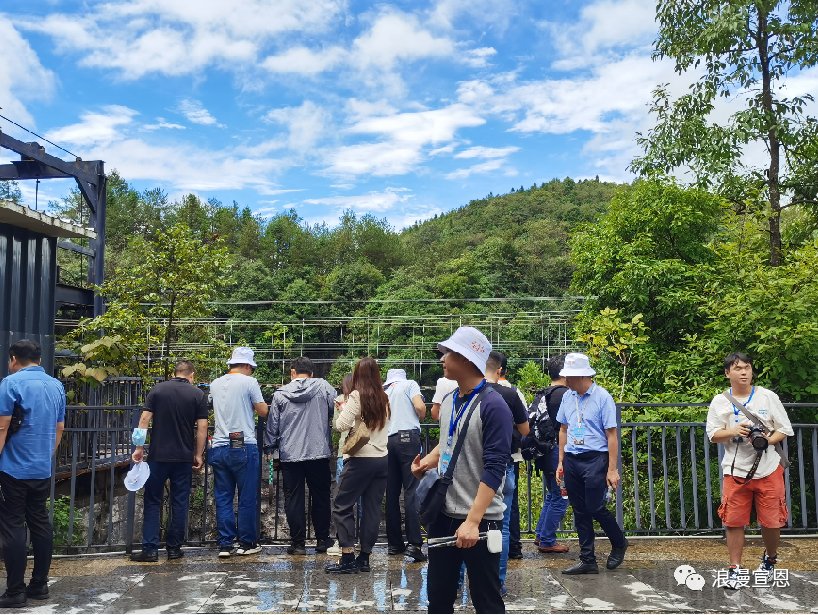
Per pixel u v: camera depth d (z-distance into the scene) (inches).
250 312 1984.5
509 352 1723.7
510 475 204.8
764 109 540.1
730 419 209.2
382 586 210.7
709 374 440.8
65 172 530.3
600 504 219.8
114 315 485.4
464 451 127.7
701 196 537.0
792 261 426.6
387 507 252.5
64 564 239.9
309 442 252.2
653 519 275.6
